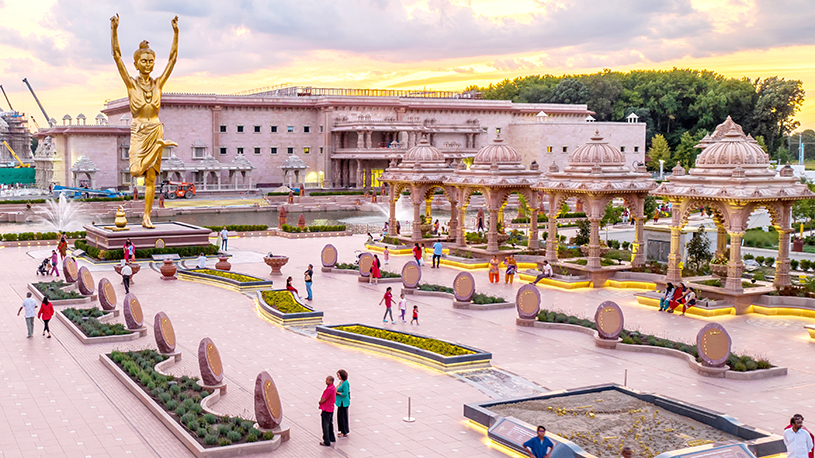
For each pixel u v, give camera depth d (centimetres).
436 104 14512
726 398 2591
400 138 14175
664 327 3681
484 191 5741
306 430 2248
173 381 2631
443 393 2617
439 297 4488
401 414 2392
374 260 4925
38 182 13900
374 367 2953
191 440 2058
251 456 2034
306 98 13688
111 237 5834
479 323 3772
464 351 3011
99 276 5144
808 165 15388
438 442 2150
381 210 11212
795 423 1834
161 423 2280
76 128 12044
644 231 5456
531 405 2394
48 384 2673
